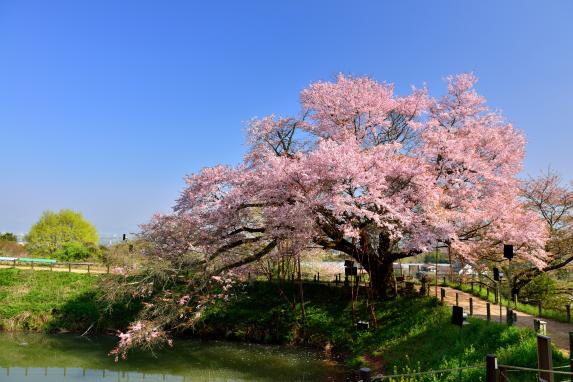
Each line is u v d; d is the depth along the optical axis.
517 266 30.09
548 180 30.94
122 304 27.17
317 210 19.42
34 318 27.16
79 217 52.31
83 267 35.38
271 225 20.69
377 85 23.80
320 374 18.59
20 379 18.17
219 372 19.08
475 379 12.79
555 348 13.23
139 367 19.86
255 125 24.91
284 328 23.78
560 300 28.62
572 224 29.72
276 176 19.25
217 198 21.86
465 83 24.16
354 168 18.44
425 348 17.73
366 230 20.42
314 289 26.84
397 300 23.30
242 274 24.41
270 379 18.12
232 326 24.62
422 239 18.97
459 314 13.85
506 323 16.95
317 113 23.80
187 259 22.19
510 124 24.67
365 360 19.38
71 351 22.38
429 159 21.78
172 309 21.23
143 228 25.14
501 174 23.80
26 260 35.75
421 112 23.86
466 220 20.12
